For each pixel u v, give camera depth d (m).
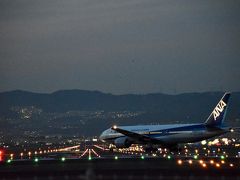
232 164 111.44
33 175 89.50
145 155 163.88
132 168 100.50
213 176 82.12
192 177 80.62
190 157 143.38
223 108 167.50
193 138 170.50
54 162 129.75
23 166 116.88
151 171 92.56
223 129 167.12
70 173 91.12
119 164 113.75
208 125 168.75
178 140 172.50
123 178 79.31
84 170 97.12
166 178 79.19
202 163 114.81
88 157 156.75
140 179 77.75
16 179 82.56
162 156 152.38
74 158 149.88
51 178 81.88
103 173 89.50
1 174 93.88
